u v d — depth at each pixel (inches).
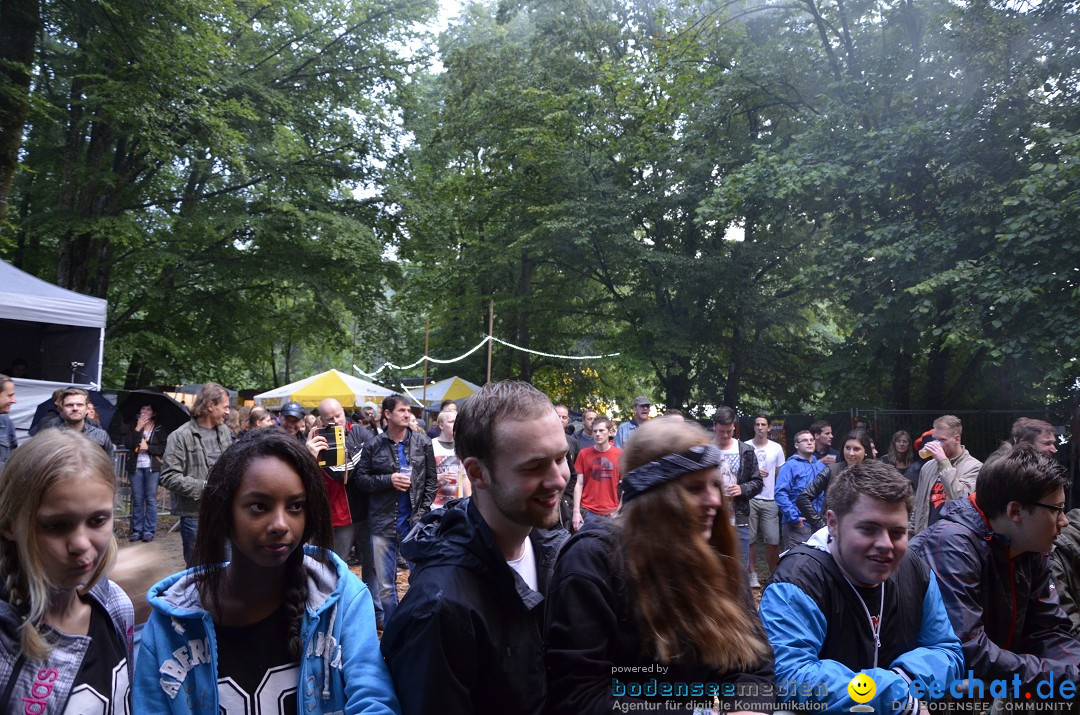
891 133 530.9
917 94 565.3
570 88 882.1
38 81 716.7
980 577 101.2
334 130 900.0
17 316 437.7
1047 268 454.9
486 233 963.3
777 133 819.4
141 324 899.4
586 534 77.5
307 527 74.7
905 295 522.9
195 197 863.1
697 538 73.4
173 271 847.7
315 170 897.5
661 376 917.8
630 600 72.9
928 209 558.6
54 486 65.7
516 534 72.3
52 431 69.7
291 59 898.7
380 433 239.0
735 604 74.5
